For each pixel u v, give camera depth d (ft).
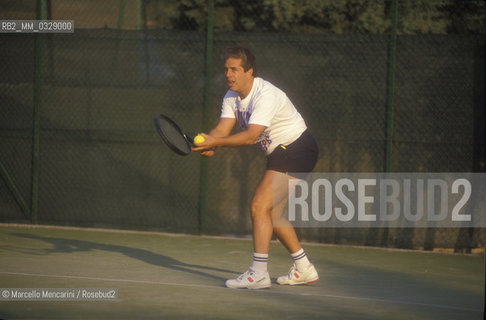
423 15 48.47
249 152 43.27
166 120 27.48
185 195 43.86
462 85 40.75
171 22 56.24
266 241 27.17
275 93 26.91
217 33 42.88
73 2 46.93
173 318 21.76
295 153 27.35
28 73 44.83
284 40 42.16
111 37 43.98
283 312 23.17
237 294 26.09
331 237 42.39
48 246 37.81
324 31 51.85
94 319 21.39
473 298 27.45
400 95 41.32
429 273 33.73
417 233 41.55
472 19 47.75
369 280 31.09
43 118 44.93
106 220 44.73
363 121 41.65
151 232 44.27
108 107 44.29
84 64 44.39
